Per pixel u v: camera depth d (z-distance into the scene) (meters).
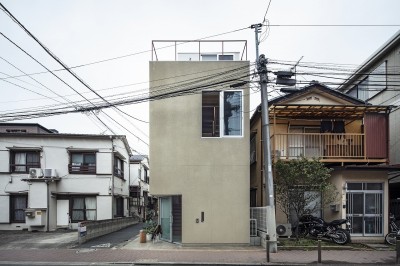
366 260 11.34
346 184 15.24
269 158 13.07
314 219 14.95
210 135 14.38
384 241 14.70
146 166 38.75
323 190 13.88
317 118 17.02
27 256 12.29
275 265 10.72
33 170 22.30
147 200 40.41
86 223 16.19
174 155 14.20
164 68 14.50
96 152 24.14
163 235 15.72
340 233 13.82
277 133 16.27
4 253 12.93
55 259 11.73
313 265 10.69
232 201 14.05
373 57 20.47
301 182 13.84
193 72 14.48
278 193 14.19
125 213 29.89
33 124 26.41
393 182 18.62
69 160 23.70
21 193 22.80
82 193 23.55
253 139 19.47
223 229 13.92
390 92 19.61
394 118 19.12
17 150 23.31
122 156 26.75
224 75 14.48
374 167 14.95
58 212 23.30
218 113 14.45
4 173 23.05
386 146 15.77
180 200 14.90
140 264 10.99
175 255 12.13
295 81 13.24
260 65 13.26
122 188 28.14
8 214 22.73
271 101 16.78
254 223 14.62
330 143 16.27
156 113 14.35
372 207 15.22
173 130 14.30
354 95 23.22
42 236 18.30
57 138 23.73
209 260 11.30
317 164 13.78
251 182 19.91
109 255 12.30
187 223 13.91
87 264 10.99
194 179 14.10
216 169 14.18
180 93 14.19
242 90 14.47
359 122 17.06
